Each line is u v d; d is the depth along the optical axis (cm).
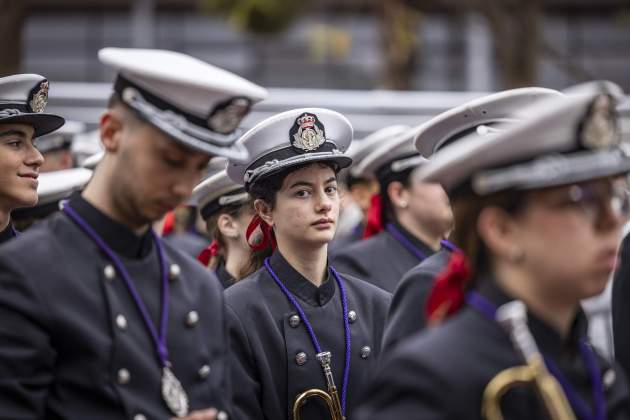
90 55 5509
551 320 729
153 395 835
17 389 796
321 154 1155
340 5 5256
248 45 5450
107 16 5484
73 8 5462
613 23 5450
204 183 1429
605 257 707
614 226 711
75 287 832
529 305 723
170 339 864
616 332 1115
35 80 1190
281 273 1175
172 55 868
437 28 5222
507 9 3816
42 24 5500
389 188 1477
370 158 1498
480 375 698
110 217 855
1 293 816
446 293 761
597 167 698
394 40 3769
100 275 845
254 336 1125
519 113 1138
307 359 1141
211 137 819
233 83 827
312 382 1134
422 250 1464
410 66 3822
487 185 710
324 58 5384
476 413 692
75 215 860
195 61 871
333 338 1161
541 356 717
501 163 710
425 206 1447
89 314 830
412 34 3797
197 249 1902
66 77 5519
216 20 5303
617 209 712
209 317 907
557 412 686
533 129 695
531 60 3659
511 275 725
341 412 1134
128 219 858
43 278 826
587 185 702
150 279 875
